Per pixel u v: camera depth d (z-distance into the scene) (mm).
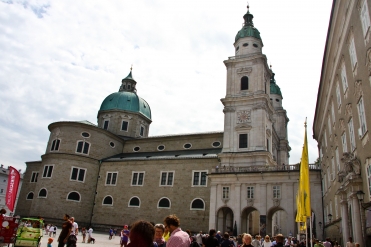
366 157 18406
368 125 17750
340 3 22562
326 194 37625
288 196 42250
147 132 85562
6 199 31922
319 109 42000
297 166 43094
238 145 55625
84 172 63562
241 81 60375
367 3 16984
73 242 13891
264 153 51719
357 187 19844
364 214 19000
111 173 64562
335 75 27969
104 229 60344
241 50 63188
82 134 66000
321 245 19562
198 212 53594
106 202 62594
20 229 21234
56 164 61875
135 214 58812
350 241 19781
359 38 18922
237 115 57688
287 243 29656
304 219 19828
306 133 21422
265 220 42250
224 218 47156
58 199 59750
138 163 62594
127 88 88312
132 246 5285
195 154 61250
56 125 66062
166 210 56312
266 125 57656
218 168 48344
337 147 28750
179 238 7152
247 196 44500
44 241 32906
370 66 16922
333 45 27422
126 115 79875
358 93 19766
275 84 83062
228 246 13672
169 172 58969
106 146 69312
